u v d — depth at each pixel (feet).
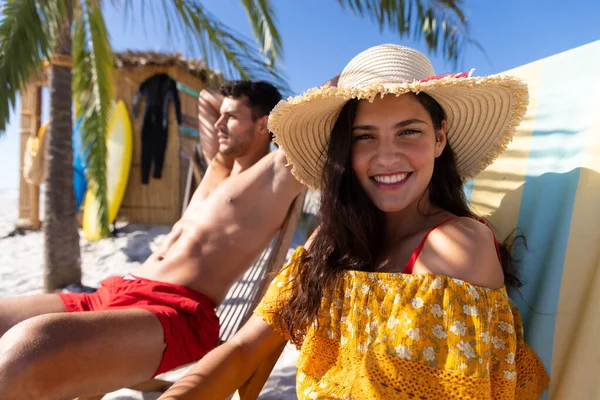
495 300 2.92
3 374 3.60
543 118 4.39
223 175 6.96
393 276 2.98
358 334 3.04
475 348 2.64
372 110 3.28
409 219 3.61
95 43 13.92
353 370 2.99
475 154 4.04
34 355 3.76
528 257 3.98
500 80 3.15
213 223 5.87
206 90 8.36
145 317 4.72
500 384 2.95
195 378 3.55
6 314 5.01
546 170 4.14
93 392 4.28
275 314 3.78
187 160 23.47
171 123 23.18
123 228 22.44
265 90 6.73
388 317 2.92
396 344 2.76
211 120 8.14
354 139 3.47
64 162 13.64
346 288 3.28
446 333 2.70
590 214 3.61
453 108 3.61
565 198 3.85
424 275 2.86
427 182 3.38
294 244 19.83
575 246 3.64
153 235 21.36
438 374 2.64
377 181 3.41
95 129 13.91
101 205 13.70
